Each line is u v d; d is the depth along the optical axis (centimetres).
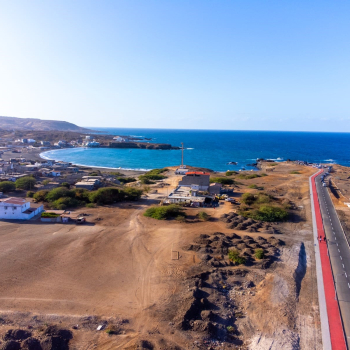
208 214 5516
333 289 3012
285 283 3056
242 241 4134
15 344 2111
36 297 2816
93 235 4400
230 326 2447
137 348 2127
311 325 2470
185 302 2684
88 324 2447
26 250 3834
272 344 2234
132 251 3862
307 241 4281
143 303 2745
